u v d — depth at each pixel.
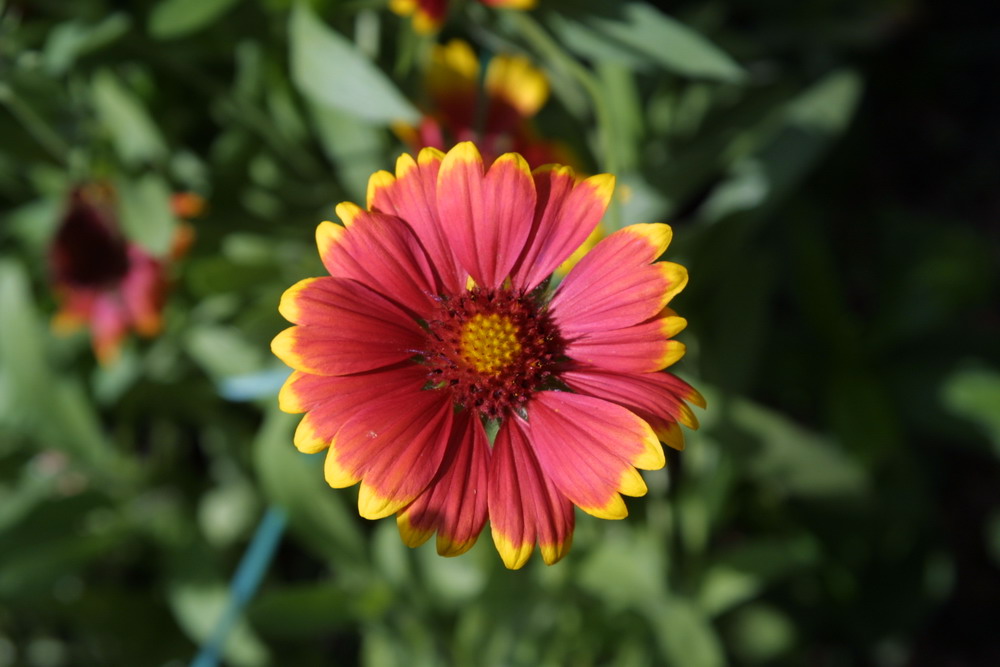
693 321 0.44
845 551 0.48
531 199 0.32
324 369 0.31
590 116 0.44
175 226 0.43
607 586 0.42
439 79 0.41
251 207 0.45
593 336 0.32
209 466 0.51
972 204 0.57
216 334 0.46
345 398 0.32
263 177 0.45
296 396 0.32
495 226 0.32
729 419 0.41
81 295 0.46
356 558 0.43
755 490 0.47
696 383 0.41
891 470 0.47
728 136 0.45
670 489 0.44
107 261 0.46
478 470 0.32
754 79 0.47
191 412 0.48
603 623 0.43
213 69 0.45
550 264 0.32
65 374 0.47
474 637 0.42
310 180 0.45
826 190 0.56
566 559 0.42
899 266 0.50
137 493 0.48
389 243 0.32
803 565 0.43
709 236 0.43
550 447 0.32
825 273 0.47
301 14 0.39
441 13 0.39
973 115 0.58
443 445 0.32
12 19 0.43
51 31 0.43
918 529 0.48
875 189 0.57
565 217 0.32
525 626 0.43
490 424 0.33
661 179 0.42
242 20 0.42
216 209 0.45
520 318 0.33
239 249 0.45
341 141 0.42
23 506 0.47
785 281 0.51
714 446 0.43
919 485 0.47
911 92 0.58
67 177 0.47
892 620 0.48
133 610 0.48
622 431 0.31
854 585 0.48
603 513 0.31
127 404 0.48
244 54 0.44
